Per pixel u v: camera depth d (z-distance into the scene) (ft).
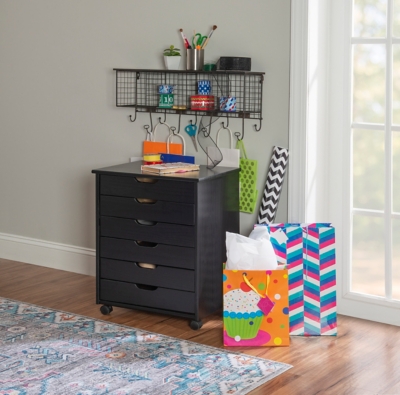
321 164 16.75
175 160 17.75
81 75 18.83
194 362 14.84
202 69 17.25
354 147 16.47
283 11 16.47
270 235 15.80
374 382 14.25
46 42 19.16
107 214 16.60
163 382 14.21
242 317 15.40
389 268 16.33
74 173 19.21
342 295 16.75
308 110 16.43
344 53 16.30
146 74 18.08
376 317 16.44
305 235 15.76
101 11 18.42
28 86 19.54
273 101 16.76
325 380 14.30
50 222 19.66
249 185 17.13
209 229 16.17
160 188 16.07
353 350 15.29
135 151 18.40
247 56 16.93
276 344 15.43
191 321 16.15
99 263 16.79
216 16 17.16
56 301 17.49
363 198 16.48
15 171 20.02
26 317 16.61
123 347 15.37
